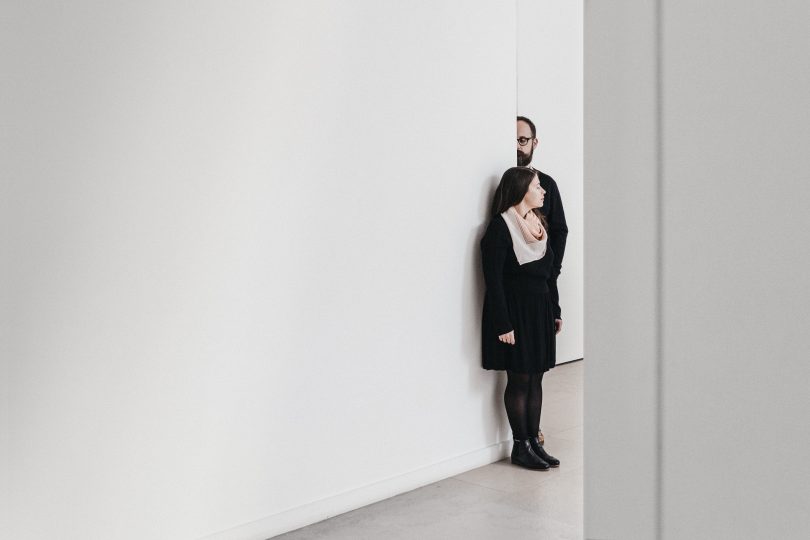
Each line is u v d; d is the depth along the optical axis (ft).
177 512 7.90
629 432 0.94
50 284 6.91
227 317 8.27
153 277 7.63
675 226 0.89
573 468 11.26
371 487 9.85
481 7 11.33
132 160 7.43
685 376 0.89
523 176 11.09
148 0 7.47
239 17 8.23
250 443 8.52
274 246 8.67
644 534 0.93
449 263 10.94
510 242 11.01
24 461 6.81
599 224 0.96
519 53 17.93
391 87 9.93
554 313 12.10
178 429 7.89
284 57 8.67
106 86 7.21
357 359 9.65
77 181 7.06
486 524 9.08
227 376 8.29
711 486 0.88
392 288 10.08
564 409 14.98
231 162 8.23
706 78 0.86
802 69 0.80
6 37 6.56
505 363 11.12
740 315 0.85
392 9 9.89
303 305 9.00
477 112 11.34
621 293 0.95
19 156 6.69
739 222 0.85
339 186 9.33
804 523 0.81
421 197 10.45
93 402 7.23
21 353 6.76
